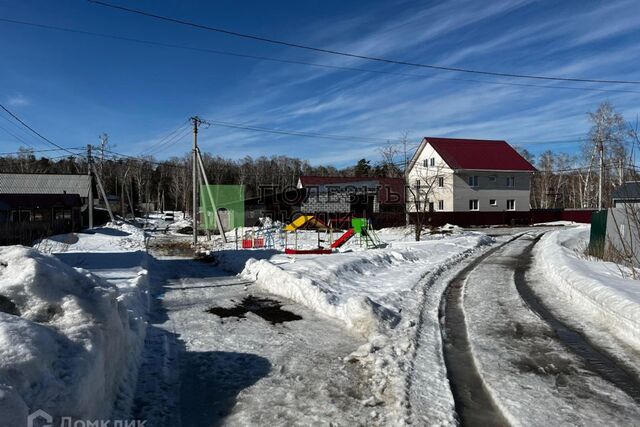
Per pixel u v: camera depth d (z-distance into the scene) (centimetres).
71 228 3312
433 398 461
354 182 4562
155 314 833
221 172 8156
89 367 338
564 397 471
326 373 534
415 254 1731
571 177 6806
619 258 1416
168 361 568
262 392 477
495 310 882
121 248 2325
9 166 7988
